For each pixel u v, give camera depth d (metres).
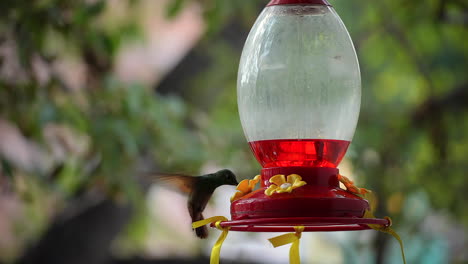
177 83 12.10
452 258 14.63
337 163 4.82
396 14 10.97
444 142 11.59
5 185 7.62
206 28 9.60
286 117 4.77
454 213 11.70
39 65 8.59
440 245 13.39
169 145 8.86
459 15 10.15
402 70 12.44
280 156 4.75
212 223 4.44
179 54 13.33
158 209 14.09
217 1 9.39
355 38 12.18
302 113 4.76
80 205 11.57
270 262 14.38
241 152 10.34
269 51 4.84
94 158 8.14
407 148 11.76
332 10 4.97
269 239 4.23
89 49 8.05
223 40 12.15
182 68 12.09
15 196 11.13
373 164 11.60
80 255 11.47
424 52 12.01
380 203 11.53
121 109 8.16
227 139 10.26
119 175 7.92
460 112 11.66
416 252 13.27
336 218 3.96
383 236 11.75
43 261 11.45
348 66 4.81
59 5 7.62
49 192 8.49
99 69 8.30
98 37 7.77
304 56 4.81
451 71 12.04
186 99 12.19
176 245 14.13
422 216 12.55
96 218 11.53
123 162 8.00
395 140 11.87
